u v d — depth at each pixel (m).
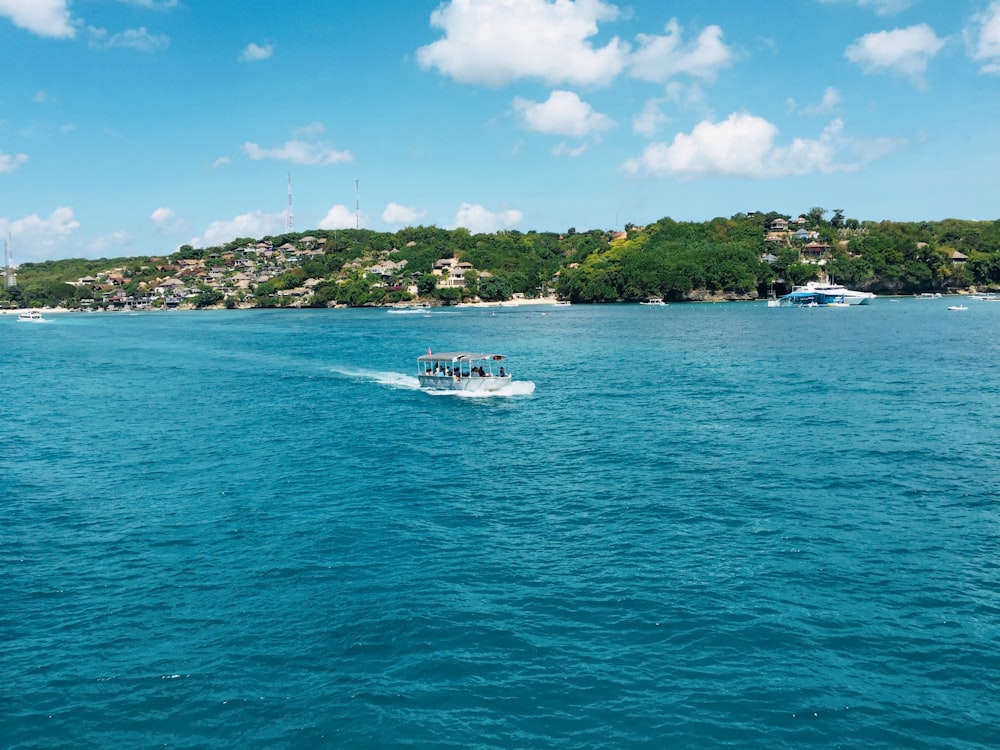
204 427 57.41
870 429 51.12
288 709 20.56
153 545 32.06
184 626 24.98
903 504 35.56
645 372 83.50
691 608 25.58
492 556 30.20
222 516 35.62
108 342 145.38
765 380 74.88
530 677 21.81
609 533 32.50
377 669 22.30
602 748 18.88
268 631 24.55
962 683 21.27
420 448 48.69
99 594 27.42
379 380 82.62
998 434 49.19
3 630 24.88
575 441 49.75
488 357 72.50
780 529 32.56
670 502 36.38
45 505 37.91
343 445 49.97
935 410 57.41
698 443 48.09
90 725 20.02
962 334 122.00
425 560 29.88
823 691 20.98
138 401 71.19
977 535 31.59
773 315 182.25
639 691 21.11
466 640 23.77
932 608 25.38
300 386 78.94
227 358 110.69
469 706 20.55
